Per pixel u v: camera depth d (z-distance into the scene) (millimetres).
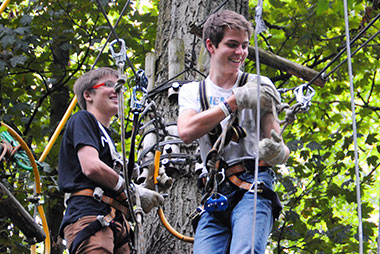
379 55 16547
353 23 16219
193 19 10523
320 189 15578
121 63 5781
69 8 14602
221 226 5969
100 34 15242
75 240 5930
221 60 6062
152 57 10211
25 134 14219
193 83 6297
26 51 13758
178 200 8414
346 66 16641
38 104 15234
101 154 6344
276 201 5922
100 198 6105
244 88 5863
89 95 6777
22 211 7547
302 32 16297
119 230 6215
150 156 8438
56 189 13516
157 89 9336
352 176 15203
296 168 15203
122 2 15805
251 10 17234
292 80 17297
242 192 5910
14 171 12094
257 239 5617
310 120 17188
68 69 16219
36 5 14586
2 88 14430
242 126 5957
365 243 14242
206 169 6230
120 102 5633
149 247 8289
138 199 6285
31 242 7762
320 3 12305
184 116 6078
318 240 14227
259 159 5754
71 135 6371
